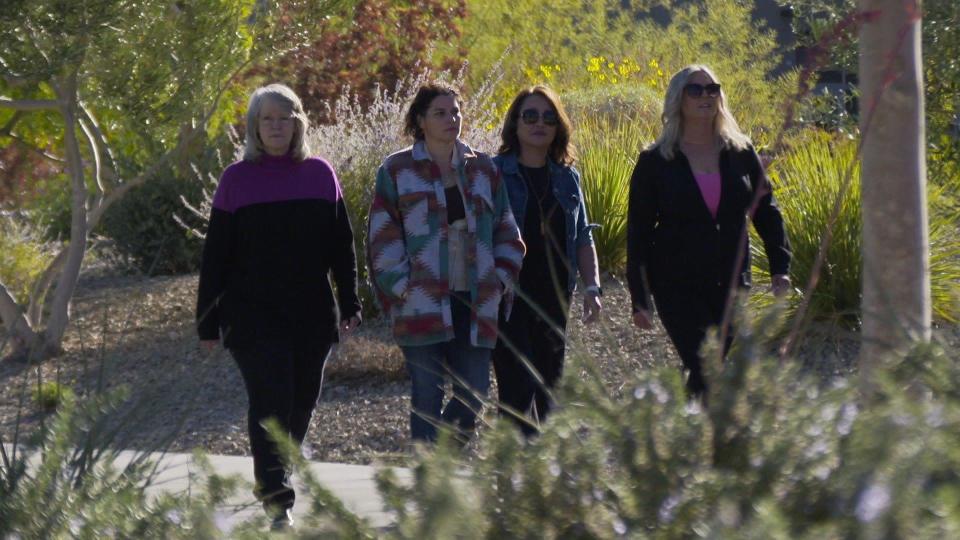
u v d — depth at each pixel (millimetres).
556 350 15297
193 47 27938
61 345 27266
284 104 14352
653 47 51844
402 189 14969
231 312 14359
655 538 5754
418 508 5914
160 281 35500
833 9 23141
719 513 5434
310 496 6559
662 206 14891
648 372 6363
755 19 59719
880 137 10664
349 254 14961
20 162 36500
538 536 5965
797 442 5945
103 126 33469
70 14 25094
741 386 6277
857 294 21312
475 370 14992
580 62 52281
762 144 29469
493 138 29344
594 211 28312
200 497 8133
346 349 23891
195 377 14570
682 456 6035
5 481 8609
